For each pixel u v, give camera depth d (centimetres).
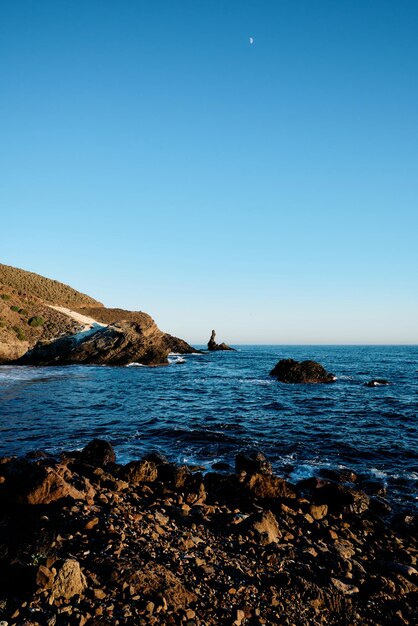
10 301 7725
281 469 1353
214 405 2655
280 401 2850
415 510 1055
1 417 2123
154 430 1900
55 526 672
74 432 1833
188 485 1102
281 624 518
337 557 734
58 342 6278
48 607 465
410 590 650
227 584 588
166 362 6400
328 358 9625
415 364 7269
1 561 556
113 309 11681
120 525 709
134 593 511
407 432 1911
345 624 545
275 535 808
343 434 1856
